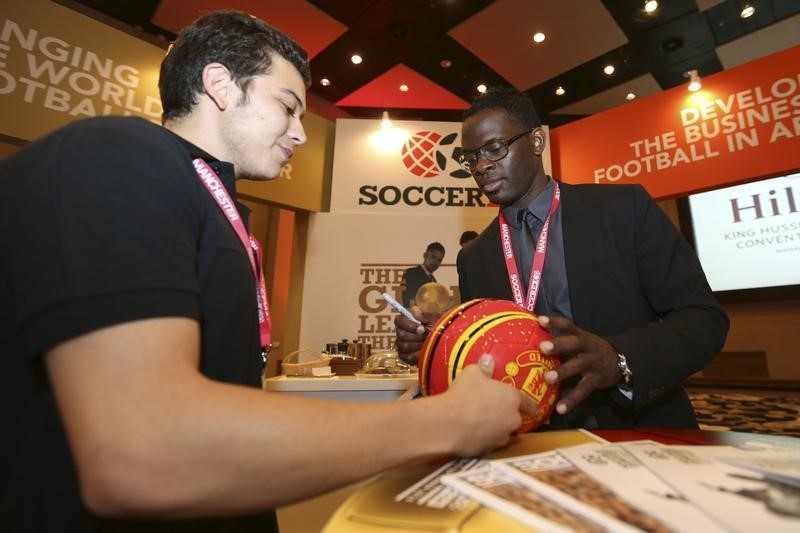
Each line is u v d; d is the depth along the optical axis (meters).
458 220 3.39
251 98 0.78
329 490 0.38
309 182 3.36
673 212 5.91
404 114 5.91
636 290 1.15
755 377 5.29
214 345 0.61
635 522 0.35
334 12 4.11
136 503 0.32
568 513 0.38
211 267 0.61
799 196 4.93
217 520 0.62
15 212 0.41
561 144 3.29
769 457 0.54
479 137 1.24
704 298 1.06
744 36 4.33
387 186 3.44
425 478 0.51
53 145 0.45
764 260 5.08
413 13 4.12
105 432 0.32
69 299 0.34
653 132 2.93
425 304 1.66
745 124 2.62
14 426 0.47
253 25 0.81
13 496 0.45
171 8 4.01
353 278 3.28
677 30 4.27
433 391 0.82
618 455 0.56
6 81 2.18
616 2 3.96
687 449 0.59
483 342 0.77
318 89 5.38
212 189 0.72
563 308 1.21
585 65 4.81
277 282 5.52
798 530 0.32
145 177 0.45
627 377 0.82
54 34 2.33
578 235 1.20
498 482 0.47
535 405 0.66
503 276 1.35
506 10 4.06
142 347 0.34
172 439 0.32
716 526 0.34
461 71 4.96
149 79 2.61
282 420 0.36
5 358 0.46
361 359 2.95
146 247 0.39
